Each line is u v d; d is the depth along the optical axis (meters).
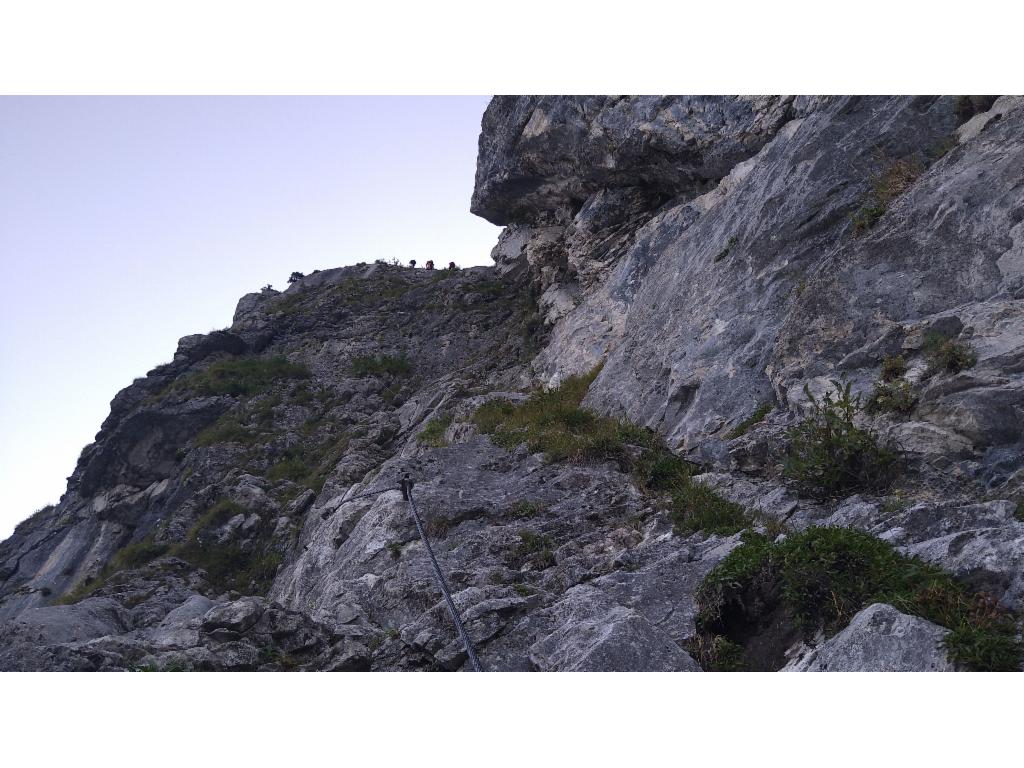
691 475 13.59
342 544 16.33
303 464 28.22
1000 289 11.17
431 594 11.41
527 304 33.50
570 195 29.61
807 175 15.98
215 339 38.94
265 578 22.09
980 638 5.77
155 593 21.14
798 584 7.36
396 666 9.06
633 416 17.38
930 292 11.93
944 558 7.05
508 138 28.61
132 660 9.58
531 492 14.73
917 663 5.88
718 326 16.30
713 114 22.12
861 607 6.93
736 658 7.64
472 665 8.09
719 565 8.38
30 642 12.82
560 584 10.72
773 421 13.02
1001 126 12.70
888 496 10.05
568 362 23.12
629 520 12.72
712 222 19.77
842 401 11.09
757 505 11.30
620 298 23.55
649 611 8.68
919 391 10.70
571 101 25.44
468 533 13.70
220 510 24.69
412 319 38.47
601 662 7.28
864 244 13.14
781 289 15.44
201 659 9.40
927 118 14.76
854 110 16.06
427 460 17.72
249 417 32.09
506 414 21.17
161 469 31.44
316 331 39.66
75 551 29.66
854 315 12.62
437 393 28.16
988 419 9.75
